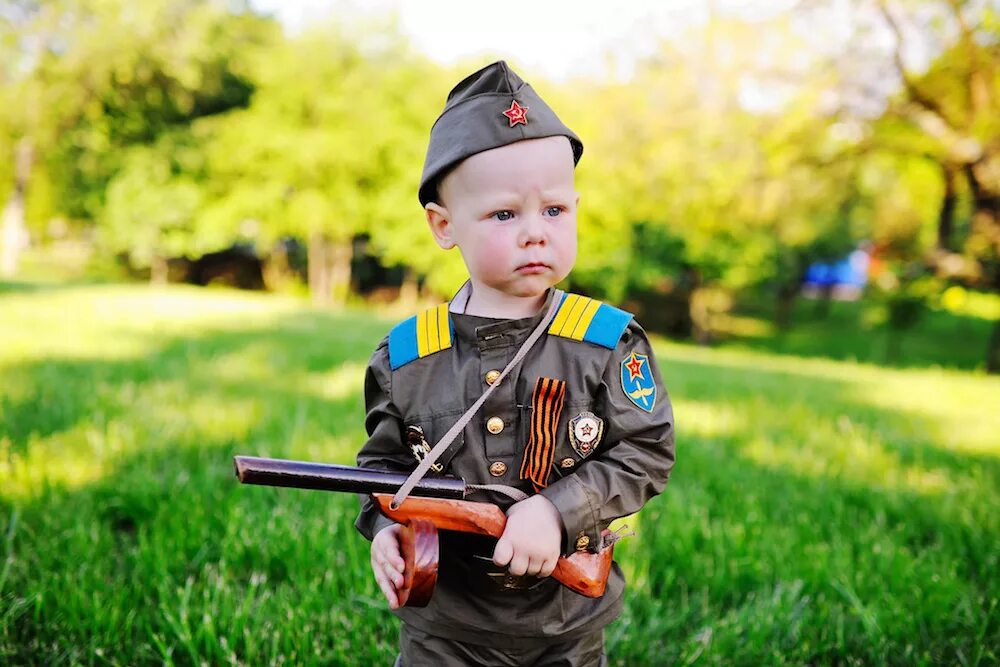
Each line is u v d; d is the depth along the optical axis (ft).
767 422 17.52
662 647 7.66
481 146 4.73
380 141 77.66
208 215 80.12
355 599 8.02
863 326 94.17
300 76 78.43
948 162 52.24
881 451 15.08
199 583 8.13
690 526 9.81
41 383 16.60
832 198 57.47
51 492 10.02
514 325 5.00
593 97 58.13
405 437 5.20
